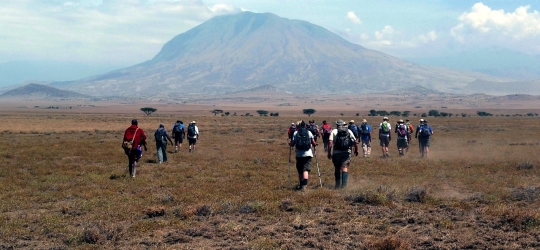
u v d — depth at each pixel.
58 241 9.34
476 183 15.84
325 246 8.67
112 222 10.71
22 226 10.41
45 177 17.31
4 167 20.14
